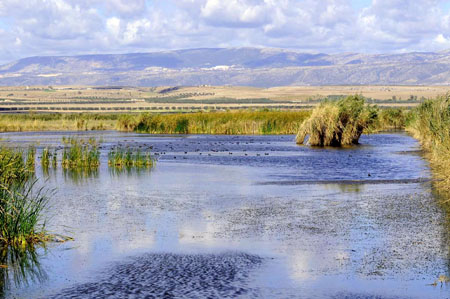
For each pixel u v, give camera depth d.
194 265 11.55
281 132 62.69
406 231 14.30
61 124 80.50
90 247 13.10
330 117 43.94
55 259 12.14
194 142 49.53
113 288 10.21
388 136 55.19
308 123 45.34
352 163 30.72
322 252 12.48
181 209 17.66
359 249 12.69
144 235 14.22
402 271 11.10
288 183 23.34
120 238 13.92
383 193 20.30
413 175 25.31
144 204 18.62
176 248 12.91
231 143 47.94
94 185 23.31
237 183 23.55
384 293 9.91
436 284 10.34
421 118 45.44
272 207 17.81
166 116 71.56
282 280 10.60
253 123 63.53
